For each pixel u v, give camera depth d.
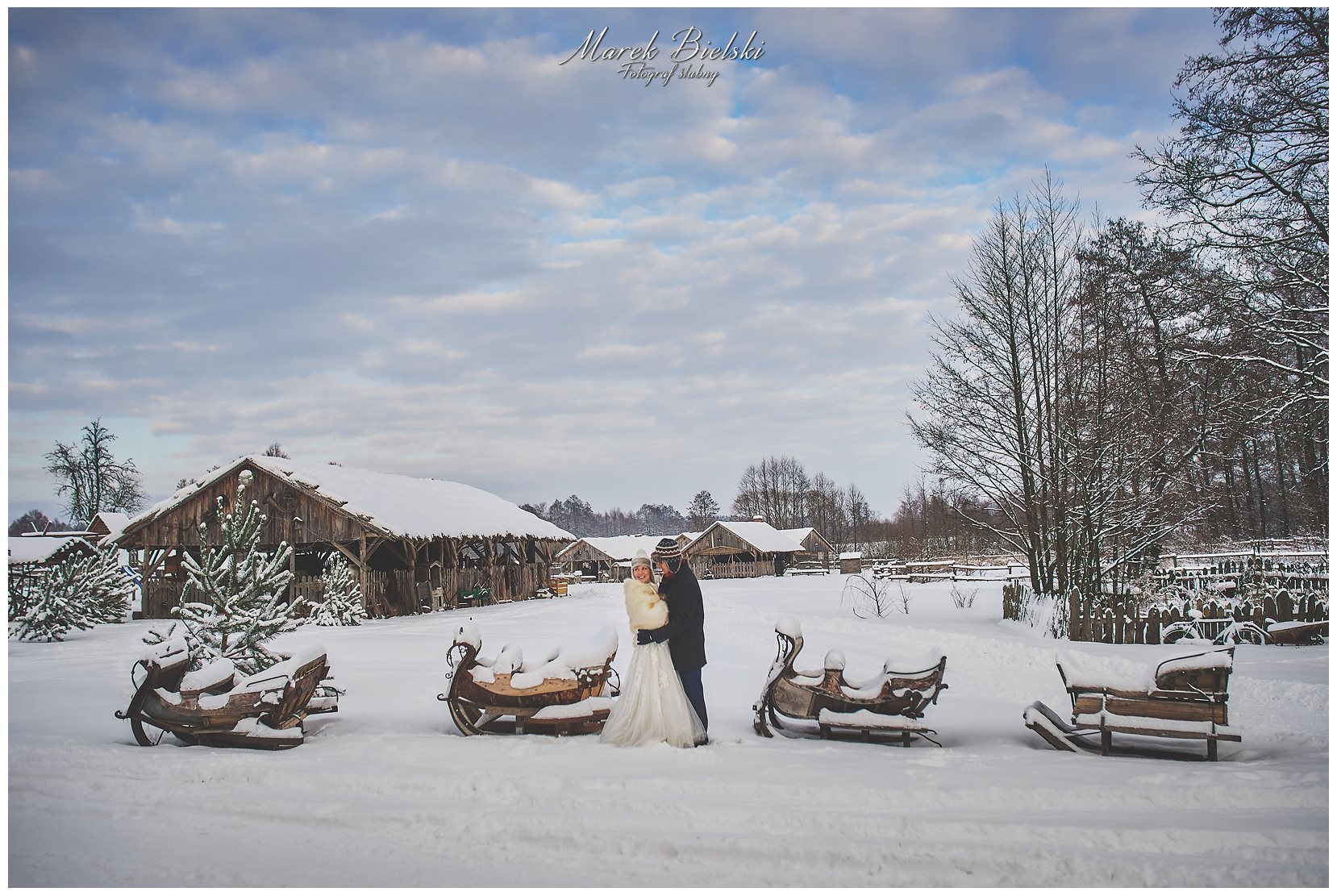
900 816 4.98
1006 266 20.14
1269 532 34.75
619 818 5.09
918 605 27.30
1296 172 15.41
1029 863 4.30
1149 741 7.17
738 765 6.16
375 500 29.58
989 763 6.23
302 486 27.00
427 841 4.82
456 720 7.57
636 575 7.24
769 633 17.95
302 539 27.31
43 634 18.48
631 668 7.20
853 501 130.50
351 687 10.76
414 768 6.19
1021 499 20.66
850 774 5.84
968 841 4.63
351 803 5.45
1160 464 19.22
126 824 5.19
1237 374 17.86
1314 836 4.54
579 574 65.56
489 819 5.08
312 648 7.93
